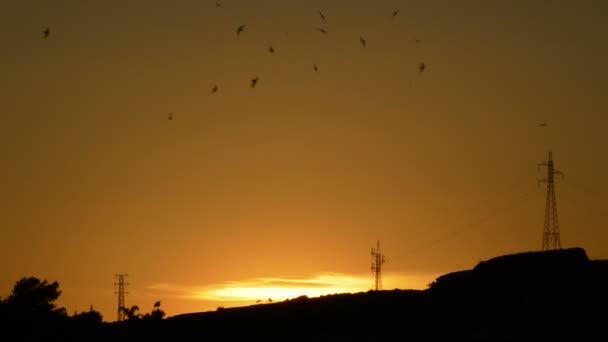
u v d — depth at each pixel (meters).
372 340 130.12
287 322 140.75
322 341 131.38
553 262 142.12
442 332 130.88
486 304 137.38
